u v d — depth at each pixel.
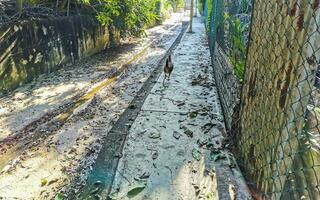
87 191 2.54
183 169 2.76
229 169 2.66
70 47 7.26
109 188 2.54
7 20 5.40
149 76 6.14
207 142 3.21
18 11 5.78
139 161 2.92
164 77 5.82
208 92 4.95
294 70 1.62
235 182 2.45
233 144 2.96
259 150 2.16
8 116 4.16
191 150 3.08
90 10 8.41
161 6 18.55
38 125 3.86
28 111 4.34
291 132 1.66
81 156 3.08
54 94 5.08
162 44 10.48
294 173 1.69
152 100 4.62
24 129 3.75
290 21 1.70
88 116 4.11
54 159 3.05
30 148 3.28
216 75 5.34
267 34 2.08
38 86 5.53
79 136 3.51
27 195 2.53
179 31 14.45
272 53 1.97
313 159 1.61
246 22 3.19
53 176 2.78
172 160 2.91
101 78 6.09
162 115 4.02
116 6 8.71
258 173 2.18
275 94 1.88
